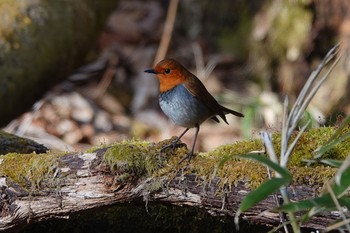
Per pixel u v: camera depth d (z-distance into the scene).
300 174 5.99
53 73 11.50
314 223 5.92
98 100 14.60
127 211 7.03
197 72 15.74
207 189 6.14
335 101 13.91
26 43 10.95
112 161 6.12
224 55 16.33
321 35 14.97
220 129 13.74
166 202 6.33
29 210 6.42
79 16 12.01
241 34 16.45
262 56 15.75
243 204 4.92
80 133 13.31
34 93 11.26
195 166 6.20
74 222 7.06
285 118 5.73
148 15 17.39
